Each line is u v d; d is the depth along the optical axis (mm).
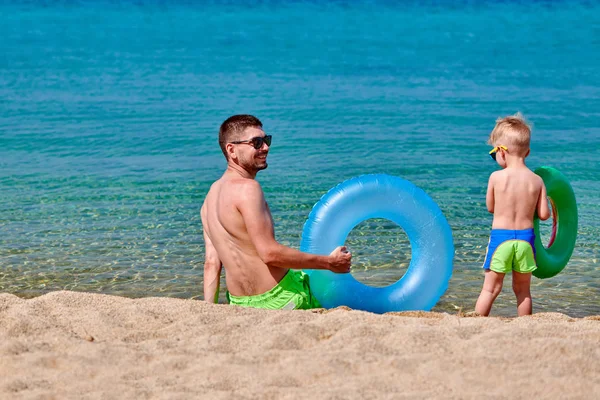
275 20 72000
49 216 13406
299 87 32125
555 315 7160
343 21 71000
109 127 22938
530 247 8406
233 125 7887
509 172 8508
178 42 51625
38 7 88312
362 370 5305
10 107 26688
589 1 95062
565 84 33188
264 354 5617
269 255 7426
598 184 15789
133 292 9867
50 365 5504
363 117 24875
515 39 53844
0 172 17031
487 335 5855
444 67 39188
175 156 19094
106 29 61469
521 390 4832
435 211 8398
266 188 15469
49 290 9898
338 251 7629
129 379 5242
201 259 11211
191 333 6258
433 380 5051
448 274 8383
